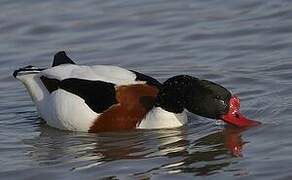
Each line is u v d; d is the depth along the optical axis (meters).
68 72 13.88
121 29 18.83
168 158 12.15
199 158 12.06
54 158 12.41
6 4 20.88
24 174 11.79
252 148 12.20
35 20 19.67
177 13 19.39
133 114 13.55
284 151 11.86
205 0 20.09
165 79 15.69
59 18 19.70
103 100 13.52
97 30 18.91
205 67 16.11
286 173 11.05
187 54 16.98
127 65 16.67
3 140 13.38
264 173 11.16
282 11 18.67
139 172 11.61
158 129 13.53
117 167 11.86
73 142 13.16
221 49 17.08
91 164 12.06
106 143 13.04
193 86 13.30
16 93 15.60
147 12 19.66
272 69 15.53
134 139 13.15
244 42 17.30
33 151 12.79
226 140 12.71
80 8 20.28
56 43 18.36
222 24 18.44
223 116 13.17
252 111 13.69
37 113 14.55
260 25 18.09
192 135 13.13
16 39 18.77
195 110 13.30
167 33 18.28
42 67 17.00
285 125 12.91
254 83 14.96
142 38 18.14
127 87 13.63
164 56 17.02
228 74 15.55
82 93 13.59
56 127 13.91
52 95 13.87
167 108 13.52
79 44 18.19
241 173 11.28
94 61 17.08
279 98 14.09
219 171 11.45
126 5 20.25
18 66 17.14
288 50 16.58
